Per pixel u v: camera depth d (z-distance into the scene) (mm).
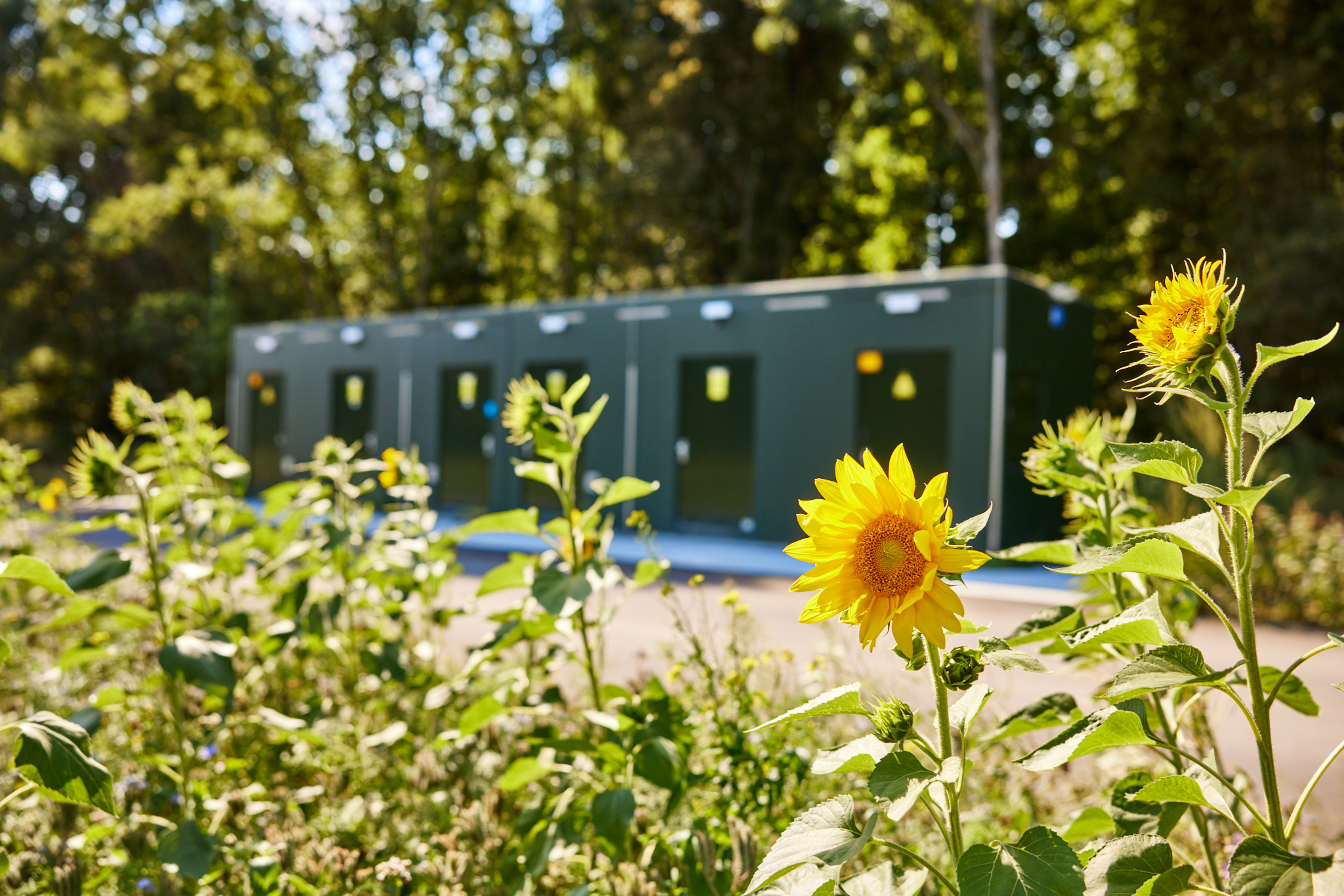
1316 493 10852
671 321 13758
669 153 26375
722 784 2621
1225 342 1308
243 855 2607
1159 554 1380
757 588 9141
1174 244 22797
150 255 38188
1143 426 16984
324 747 3465
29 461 5410
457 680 3027
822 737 3219
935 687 1446
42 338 35938
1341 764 4117
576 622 2795
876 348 11906
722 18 26734
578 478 14562
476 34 31547
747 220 27469
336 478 3908
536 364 15234
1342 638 1291
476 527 2707
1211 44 21344
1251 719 1351
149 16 32562
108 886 2615
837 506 1343
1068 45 25031
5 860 2066
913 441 11648
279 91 31250
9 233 37969
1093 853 1503
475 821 2580
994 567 10445
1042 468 2066
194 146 33906
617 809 2213
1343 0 19141
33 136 32156
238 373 20062
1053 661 5562
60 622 2801
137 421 3658
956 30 24047
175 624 3238
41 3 32000
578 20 29297
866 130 25656
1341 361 17828
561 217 33000
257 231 32656
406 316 17047
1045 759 1413
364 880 2508
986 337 11047
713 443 13438
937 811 1490
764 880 1370
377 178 32781
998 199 21312
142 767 3262
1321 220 18062
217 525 3855
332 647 3881
